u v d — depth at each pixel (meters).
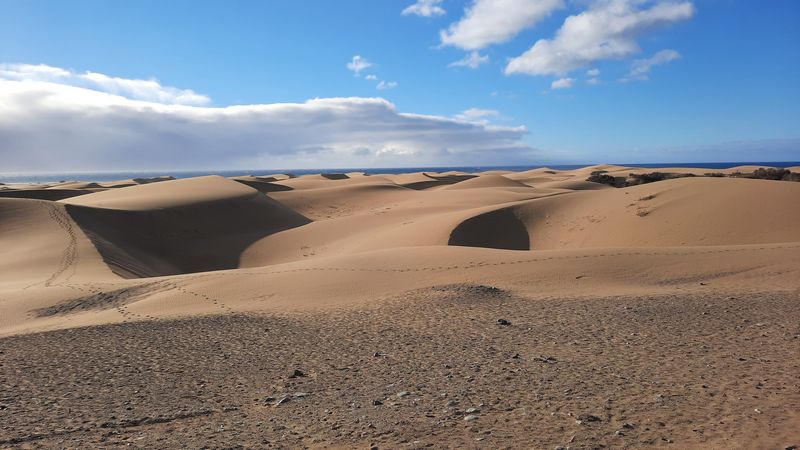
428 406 7.34
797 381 7.38
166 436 6.67
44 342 13.09
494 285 18.31
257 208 57.66
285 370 10.04
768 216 30.17
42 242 34.47
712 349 9.58
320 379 9.28
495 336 11.88
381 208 63.03
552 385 7.98
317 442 6.19
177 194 57.44
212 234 49.16
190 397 8.55
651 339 10.68
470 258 21.88
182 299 19.08
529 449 5.59
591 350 10.12
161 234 46.19
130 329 14.36
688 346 9.92
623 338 10.93
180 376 9.88
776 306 13.12
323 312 15.77
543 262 20.62
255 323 14.63
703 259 19.95
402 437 6.16
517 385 8.10
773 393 6.93
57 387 9.30
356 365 10.09
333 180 100.75
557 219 39.72
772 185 33.53
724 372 8.07
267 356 11.16
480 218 39.22
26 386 9.42
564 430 6.10
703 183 37.56
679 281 17.77
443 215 44.09
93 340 13.18
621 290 16.77
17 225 38.53
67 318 17.69
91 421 7.39
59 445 6.44
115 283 22.62
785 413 6.16
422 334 12.47
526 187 82.00
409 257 22.83
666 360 9.02
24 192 71.19
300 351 11.47
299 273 21.48
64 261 30.36
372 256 23.58
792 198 31.06
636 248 22.70
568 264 20.16
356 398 8.01
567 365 9.12
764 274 17.47
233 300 18.64
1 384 9.58
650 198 37.75
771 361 8.52
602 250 22.23
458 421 6.62
